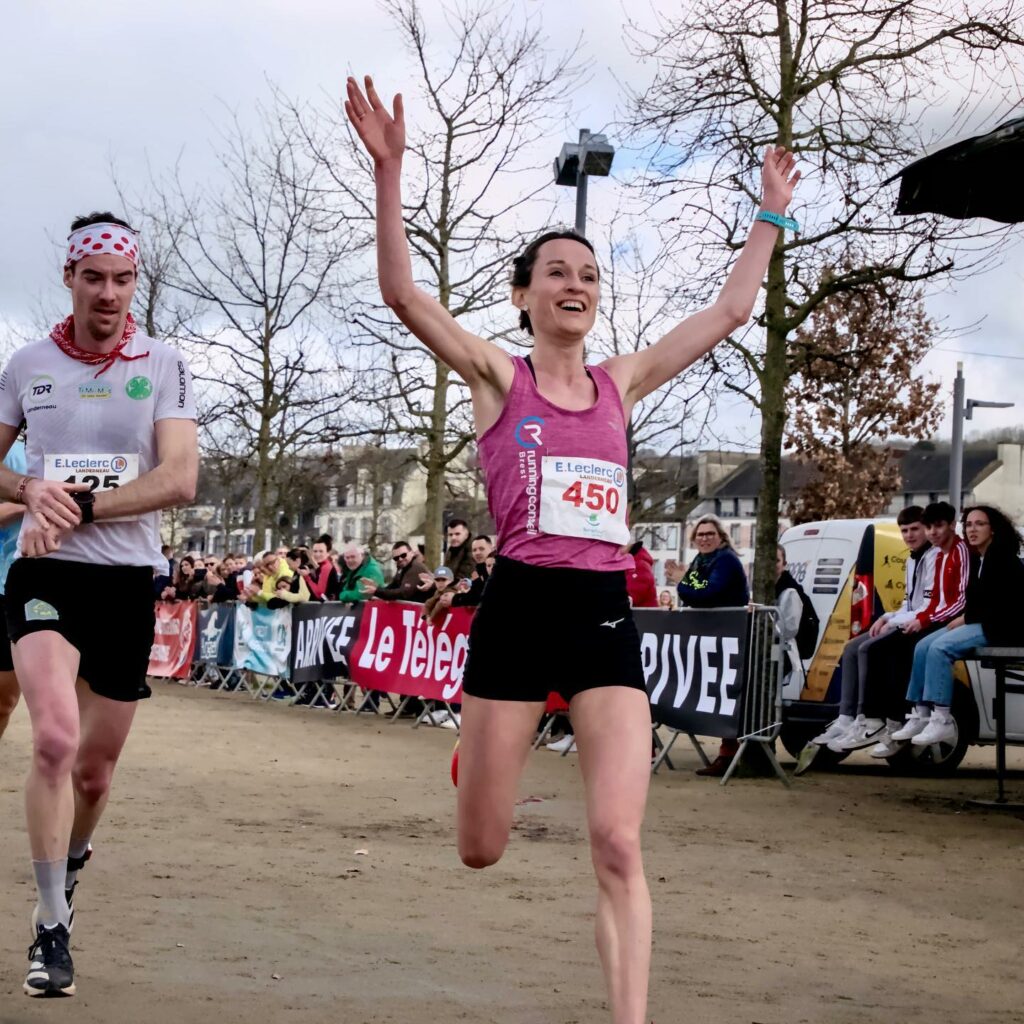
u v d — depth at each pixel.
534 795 8.95
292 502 34.59
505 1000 4.12
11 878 5.54
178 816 7.47
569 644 3.38
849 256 14.83
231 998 3.99
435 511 20.34
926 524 10.18
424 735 12.93
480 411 3.58
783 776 9.98
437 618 13.33
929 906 5.89
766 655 9.95
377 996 4.10
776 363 14.33
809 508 30.78
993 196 8.43
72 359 4.33
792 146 14.34
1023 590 9.41
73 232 4.30
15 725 12.45
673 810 8.52
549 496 3.44
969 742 11.33
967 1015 4.18
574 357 3.63
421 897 5.62
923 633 10.34
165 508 4.29
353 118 3.50
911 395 30.03
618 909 3.13
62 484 4.08
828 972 4.66
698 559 10.65
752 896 5.96
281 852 6.50
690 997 4.23
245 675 17.94
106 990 4.00
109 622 4.20
